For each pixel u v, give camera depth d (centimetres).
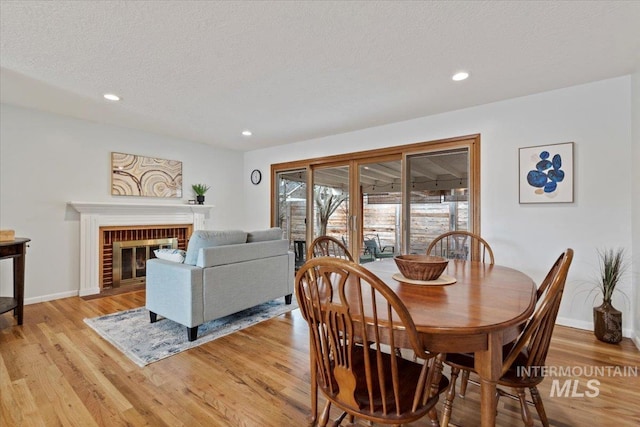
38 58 231
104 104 333
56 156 372
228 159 569
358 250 440
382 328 109
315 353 126
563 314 288
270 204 548
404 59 234
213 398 178
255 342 253
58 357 223
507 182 316
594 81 271
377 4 172
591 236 274
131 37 204
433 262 160
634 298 251
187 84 279
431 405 112
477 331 100
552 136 292
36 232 359
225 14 180
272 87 286
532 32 198
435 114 362
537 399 142
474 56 229
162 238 474
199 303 256
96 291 400
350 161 448
